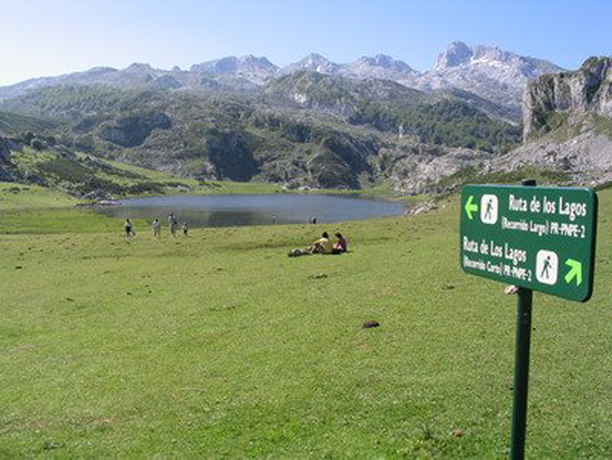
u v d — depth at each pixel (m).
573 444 15.33
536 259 10.45
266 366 23.05
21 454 17.11
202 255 59.03
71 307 37.41
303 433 17.23
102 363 25.28
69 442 17.81
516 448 11.09
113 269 51.97
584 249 9.41
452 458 15.08
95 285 44.59
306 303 33.12
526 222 10.67
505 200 11.23
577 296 9.57
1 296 42.03
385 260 46.47
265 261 51.44
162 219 189.62
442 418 17.25
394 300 32.03
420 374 20.72
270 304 33.75
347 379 20.86
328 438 16.78
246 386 21.17
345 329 27.03
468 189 12.34
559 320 25.62
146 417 19.28
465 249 12.52
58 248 66.94
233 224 176.75
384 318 28.44
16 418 19.97
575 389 18.48
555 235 10.01
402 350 23.39
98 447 17.31
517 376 11.04
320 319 29.23
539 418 16.84
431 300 31.23
